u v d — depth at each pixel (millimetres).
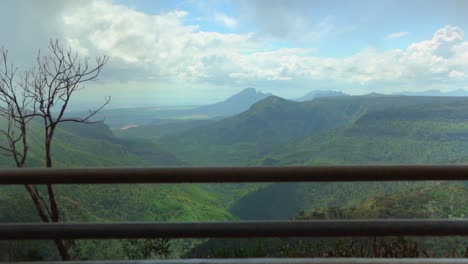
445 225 1710
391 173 1558
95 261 1868
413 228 1712
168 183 1578
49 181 1565
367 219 1732
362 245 3668
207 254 3539
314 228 1714
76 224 1746
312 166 1568
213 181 1572
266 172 1562
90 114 7355
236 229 1725
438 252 3018
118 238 1742
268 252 3697
